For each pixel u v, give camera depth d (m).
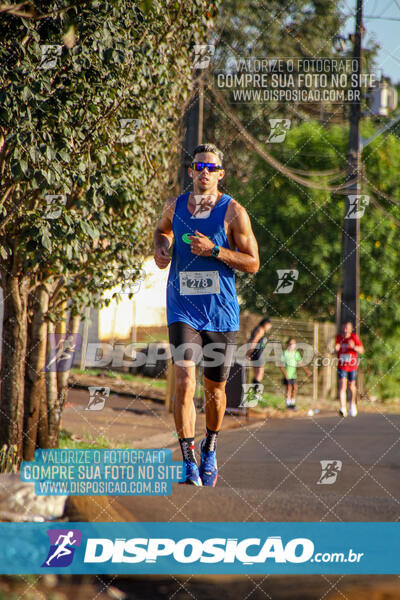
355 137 15.54
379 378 18.16
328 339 17.47
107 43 5.33
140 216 7.82
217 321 3.95
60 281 7.99
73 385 14.54
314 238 17.55
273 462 7.44
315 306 18.05
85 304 8.12
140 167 7.35
